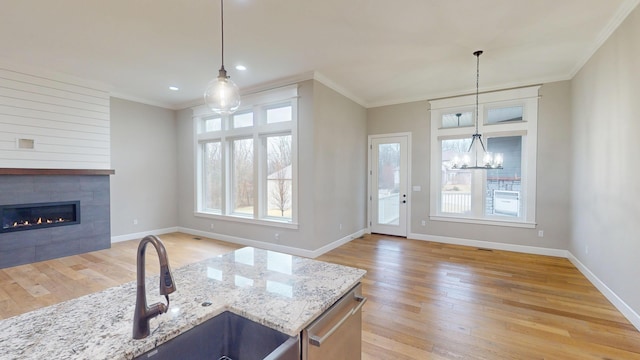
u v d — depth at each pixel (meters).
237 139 5.54
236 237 5.45
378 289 3.31
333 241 5.02
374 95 5.57
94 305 1.20
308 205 4.52
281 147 4.98
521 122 4.73
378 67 4.12
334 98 4.96
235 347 1.23
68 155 4.53
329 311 1.26
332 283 1.45
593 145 3.48
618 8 2.67
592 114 3.51
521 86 4.71
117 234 5.50
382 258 4.46
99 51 3.59
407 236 5.81
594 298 3.04
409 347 2.24
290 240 4.73
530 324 2.55
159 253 0.98
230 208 5.68
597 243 3.32
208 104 2.41
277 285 1.42
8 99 3.96
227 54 3.69
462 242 5.27
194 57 3.77
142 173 5.86
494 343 2.28
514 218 4.89
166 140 6.27
